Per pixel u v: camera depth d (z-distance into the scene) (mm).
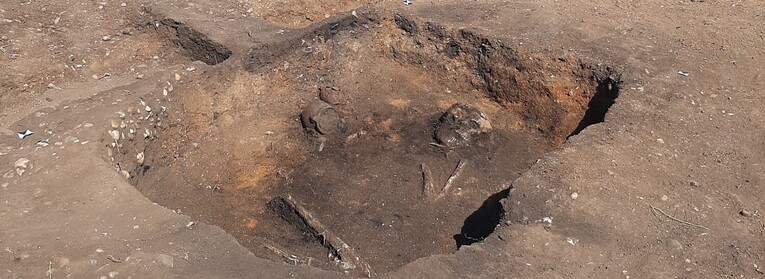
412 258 5496
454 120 6699
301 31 7250
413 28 7664
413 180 6324
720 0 7930
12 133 5355
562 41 7035
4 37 6609
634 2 7914
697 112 5883
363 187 6277
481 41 7270
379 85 7668
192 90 6531
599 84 6652
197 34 7027
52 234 4320
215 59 7031
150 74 6457
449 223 5863
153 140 6094
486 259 4281
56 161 5020
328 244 5375
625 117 5805
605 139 5504
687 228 4613
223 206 6086
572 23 7398
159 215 4539
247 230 5797
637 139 5512
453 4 7949
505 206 4812
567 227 4586
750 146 5484
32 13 7098
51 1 7320
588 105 6750
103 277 4000
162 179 6133
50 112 5680
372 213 5977
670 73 6426
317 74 7516
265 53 7008
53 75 6355
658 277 4211
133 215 4523
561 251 4375
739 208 4809
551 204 4770
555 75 6895
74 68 6551
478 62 7383
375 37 7840
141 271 4043
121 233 4359
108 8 7352
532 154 6715
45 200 4633
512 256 4316
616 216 4691
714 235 4559
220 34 7023
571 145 5422
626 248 4438
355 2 8156
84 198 4656
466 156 6566
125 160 5672
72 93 6152
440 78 7629
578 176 5035
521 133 7000
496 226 4785
